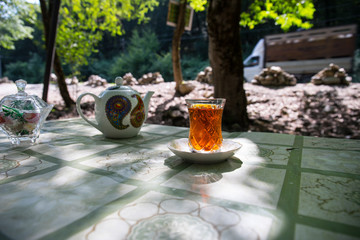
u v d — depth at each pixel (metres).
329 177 0.73
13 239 0.45
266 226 0.49
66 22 6.31
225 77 3.68
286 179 0.72
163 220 0.51
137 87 7.87
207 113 0.87
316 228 0.48
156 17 20.73
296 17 5.23
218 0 3.31
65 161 0.93
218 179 0.73
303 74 8.87
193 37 19.39
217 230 0.48
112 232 0.47
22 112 1.12
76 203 0.59
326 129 3.96
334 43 8.28
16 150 1.09
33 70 19.58
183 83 6.81
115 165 0.88
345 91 5.82
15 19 10.76
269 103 5.48
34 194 0.64
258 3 5.45
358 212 0.53
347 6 13.75
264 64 9.41
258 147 1.10
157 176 0.77
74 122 1.94
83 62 6.95
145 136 1.40
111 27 7.01
